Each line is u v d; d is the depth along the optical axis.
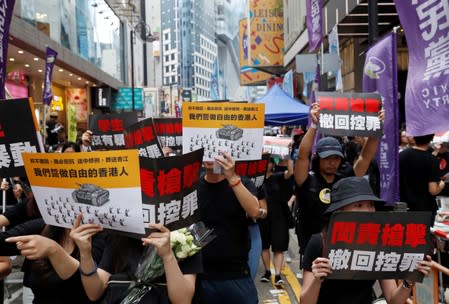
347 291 3.11
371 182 7.16
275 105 13.03
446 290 5.30
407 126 5.12
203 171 4.95
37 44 18.64
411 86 5.05
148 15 129.50
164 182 2.80
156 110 70.00
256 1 41.06
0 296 4.92
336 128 5.29
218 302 4.08
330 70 11.27
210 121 4.29
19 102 4.25
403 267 2.95
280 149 7.76
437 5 4.59
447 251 5.75
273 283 7.84
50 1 22.22
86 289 2.87
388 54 6.13
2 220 4.45
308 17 15.53
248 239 4.23
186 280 2.99
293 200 10.05
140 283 3.04
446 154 8.25
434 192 6.02
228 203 4.09
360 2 15.44
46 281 3.16
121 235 2.93
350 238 2.90
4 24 6.96
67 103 35.00
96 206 2.70
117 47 45.22
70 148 9.21
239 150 4.31
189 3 132.50
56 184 2.75
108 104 37.69
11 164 4.29
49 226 3.35
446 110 4.50
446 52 4.52
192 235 3.19
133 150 2.63
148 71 110.56
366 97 5.38
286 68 40.59
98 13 35.22
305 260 3.16
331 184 5.15
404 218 2.90
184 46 132.50
